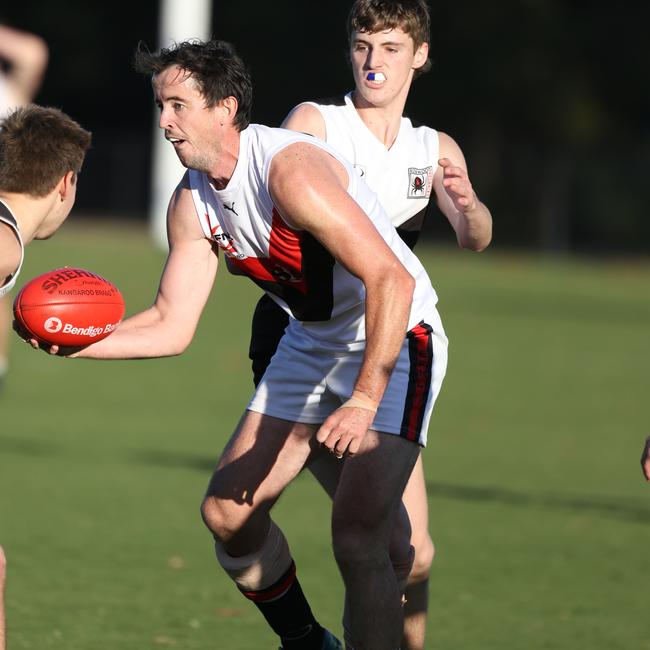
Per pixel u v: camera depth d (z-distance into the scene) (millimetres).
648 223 135875
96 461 33500
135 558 24469
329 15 156000
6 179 14391
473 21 148875
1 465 32594
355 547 15695
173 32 103062
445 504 29672
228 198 15805
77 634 19500
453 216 18734
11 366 49719
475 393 46156
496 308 74312
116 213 154500
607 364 54438
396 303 14828
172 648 18953
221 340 57594
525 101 151500
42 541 25438
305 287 16266
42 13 159750
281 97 157875
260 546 16797
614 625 20875
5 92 36062
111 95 166500
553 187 136000
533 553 25625
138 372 49094
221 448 35719
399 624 15930
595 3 151375
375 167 17906
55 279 15711
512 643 19719
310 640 17328
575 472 33781
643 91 152250
